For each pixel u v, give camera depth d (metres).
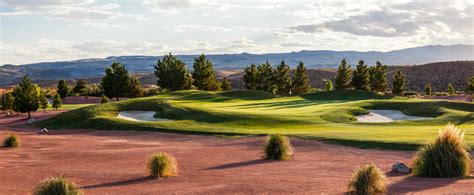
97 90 133.00
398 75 94.94
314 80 179.38
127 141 39.28
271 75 101.38
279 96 84.00
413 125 44.94
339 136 33.44
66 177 21.89
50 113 81.50
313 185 17.55
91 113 57.69
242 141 35.47
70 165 26.05
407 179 18.25
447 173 18.55
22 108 74.88
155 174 21.20
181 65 103.56
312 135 34.66
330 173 20.78
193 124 48.25
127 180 20.67
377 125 45.16
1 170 24.61
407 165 21.58
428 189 15.62
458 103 58.19
